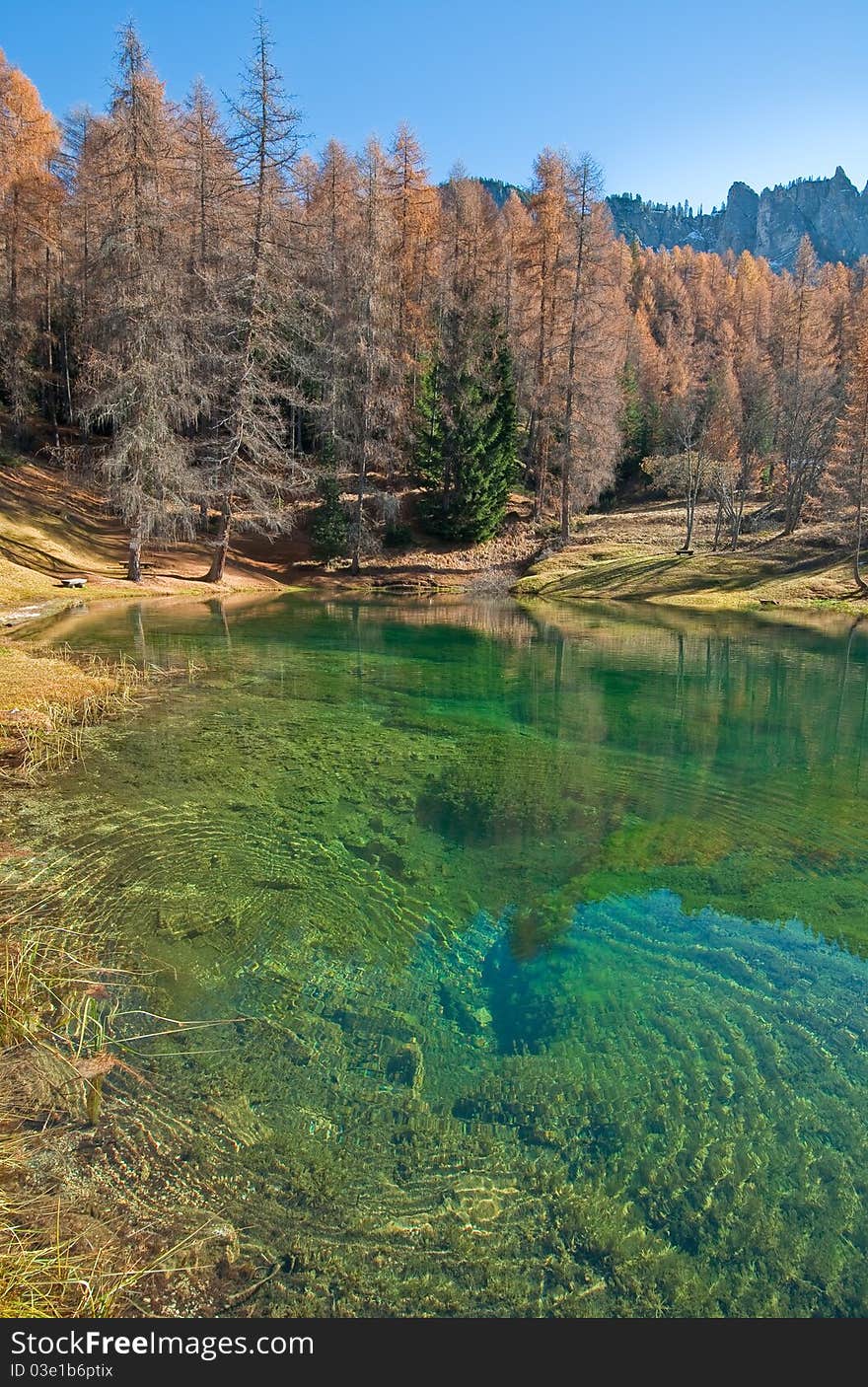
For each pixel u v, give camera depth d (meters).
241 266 25.50
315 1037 4.31
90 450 27.88
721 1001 4.85
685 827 7.68
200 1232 3.09
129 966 4.88
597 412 33.69
